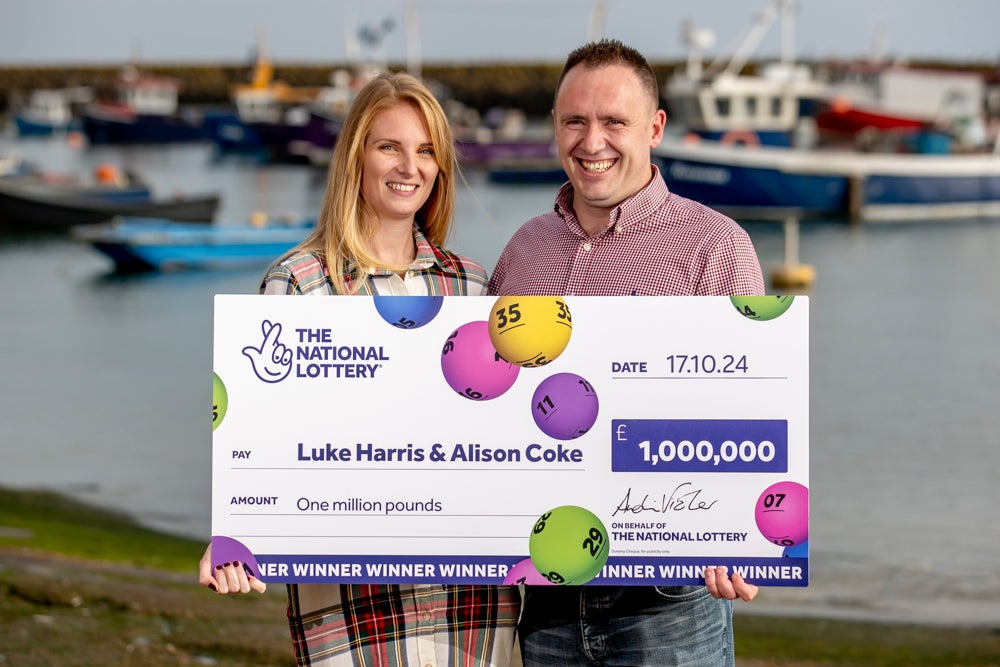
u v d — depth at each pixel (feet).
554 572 8.73
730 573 8.70
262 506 8.69
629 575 8.73
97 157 179.32
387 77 9.09
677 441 8.66
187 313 59.57
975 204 106.22
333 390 8.66
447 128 9.22
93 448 32.76
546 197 119.65
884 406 38.93
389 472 8.70
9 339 52.44
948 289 67.15
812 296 65.05
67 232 90.99
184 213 91.30
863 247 85.76
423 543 8.73
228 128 173.17
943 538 23.99
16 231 91.45
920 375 44.11
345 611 8.88
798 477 8.63
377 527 8.72
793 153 100.73
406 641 8.84
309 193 123.54
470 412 8.67
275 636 15.15
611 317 8.62
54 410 38.11
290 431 8.67
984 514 25.94
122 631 15.15
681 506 8.69
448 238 9.90
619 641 9.00
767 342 8.59
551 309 8.62
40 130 237.25
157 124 205.26
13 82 307.58
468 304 8.62
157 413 37.88
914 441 33.91
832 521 25.43
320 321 8.63
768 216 100.94
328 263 9.01
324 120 162.71
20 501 26.43
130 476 29.40
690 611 8.92
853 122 134.92
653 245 9.11
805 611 18.66
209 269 73.05
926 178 102.99
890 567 21.74
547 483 8.70
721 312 8.59
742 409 8.63
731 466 8.64
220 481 8.68
